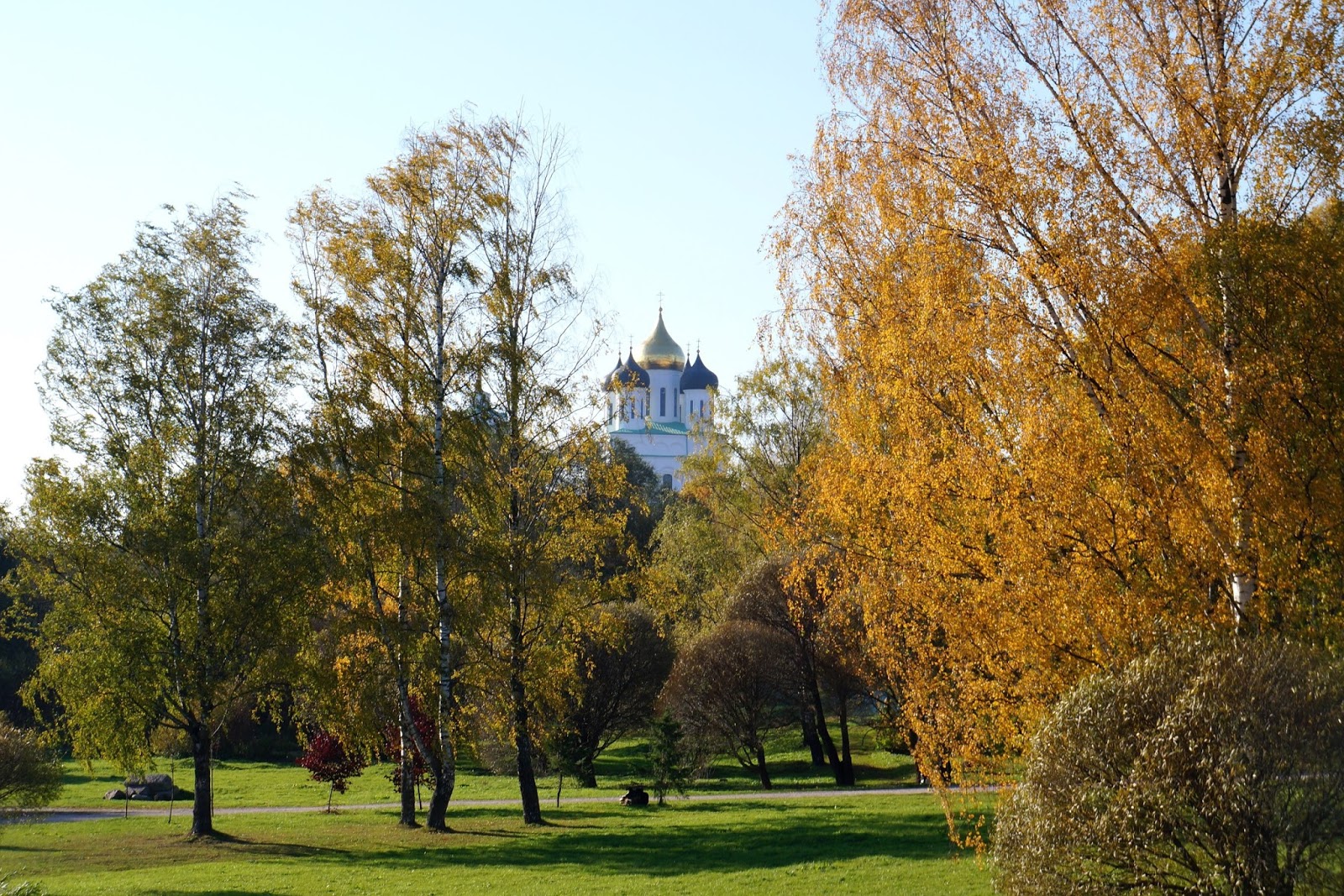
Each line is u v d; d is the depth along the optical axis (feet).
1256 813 29.78
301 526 94.27
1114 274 41.42
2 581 94.53
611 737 150.30
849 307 51.80
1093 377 41.55
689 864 76.54
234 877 73.92
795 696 141.08
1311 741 29.96
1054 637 40.55
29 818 89.20
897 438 47.44
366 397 90.38
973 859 69.87
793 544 62.13
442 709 93.86
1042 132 43.98
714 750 138.82
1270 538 37.78
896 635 47.96
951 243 44.83
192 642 93.25
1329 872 29.17
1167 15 44.34
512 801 128.26
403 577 95.96
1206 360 41.45
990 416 43.78
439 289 93.45
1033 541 41.32
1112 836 31.96
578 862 78.48
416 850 86.53
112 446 92.22
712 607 152.97
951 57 47.37
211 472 94.79
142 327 94.32
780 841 85.35
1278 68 41.39
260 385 96.78
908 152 47.73
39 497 91.66
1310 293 38.09
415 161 92.89
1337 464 37.45
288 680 94.07
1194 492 39.73
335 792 141.79
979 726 44.27
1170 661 33.76
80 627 93.50
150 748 97.35
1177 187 43.19
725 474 157.17
